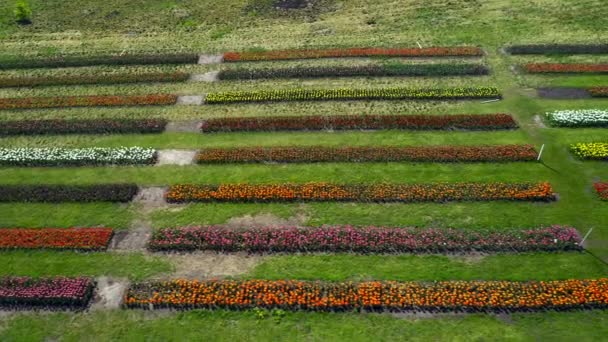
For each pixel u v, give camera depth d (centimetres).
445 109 2578
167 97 2742
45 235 1988
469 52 2980
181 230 1983
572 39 3059
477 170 2212
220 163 2312
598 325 1630
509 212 2019
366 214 2036
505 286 1730
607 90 2630
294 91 2723
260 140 2433
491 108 2569
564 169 2200
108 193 2166
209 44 3212
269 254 1895
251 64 2998
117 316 1717
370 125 2475
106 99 2753
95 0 3812
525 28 3195
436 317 1667
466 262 1834
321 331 1644
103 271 1862
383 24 3331
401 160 2278
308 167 2264
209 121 2542
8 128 2559
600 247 1864
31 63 3077
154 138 2486
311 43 3159
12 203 2158
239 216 2055
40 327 1698
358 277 1798
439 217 2011
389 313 1686
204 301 1728
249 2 3678
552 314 1664
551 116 2470
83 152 2384
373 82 2789
